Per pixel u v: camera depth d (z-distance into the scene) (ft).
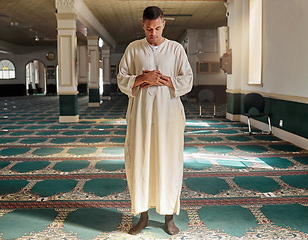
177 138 9.11
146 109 8.87
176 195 9.23
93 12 41.50
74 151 20.18
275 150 20.13
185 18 46.52
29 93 90.17
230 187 13.53
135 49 9.12
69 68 33.27
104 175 15.23
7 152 19.92
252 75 30.22
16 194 12.79
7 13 42.42
